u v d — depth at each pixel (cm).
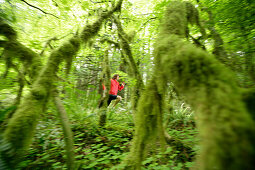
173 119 390
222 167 36
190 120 379
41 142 215
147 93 104
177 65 59
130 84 288
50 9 364
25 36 291
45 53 279
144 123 99
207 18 265
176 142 247
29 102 127
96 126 308
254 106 43
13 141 109
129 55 290
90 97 378
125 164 100
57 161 198
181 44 65
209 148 40
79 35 209
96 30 235
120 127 333
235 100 43
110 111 413
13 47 168
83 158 214
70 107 321
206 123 43
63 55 170
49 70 152
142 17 397
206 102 46
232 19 204
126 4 411
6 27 168
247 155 34
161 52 75
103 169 183
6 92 248
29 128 118
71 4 344
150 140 99
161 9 308
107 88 361
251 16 182
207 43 239
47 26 387
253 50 173
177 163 203
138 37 447
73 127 294
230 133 37
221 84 46
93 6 364
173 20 106
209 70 51
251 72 158
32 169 175
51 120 286
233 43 189
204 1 247
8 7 261
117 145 250
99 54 443
